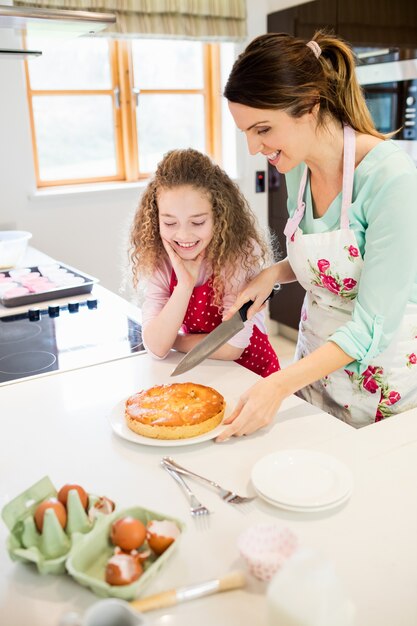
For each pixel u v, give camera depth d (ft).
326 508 2.73
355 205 3.98
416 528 2.64
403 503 2.81
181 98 11.84
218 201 4.50
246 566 2.42
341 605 1.86
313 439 3.44
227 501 2.88
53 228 10.37
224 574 2.41
